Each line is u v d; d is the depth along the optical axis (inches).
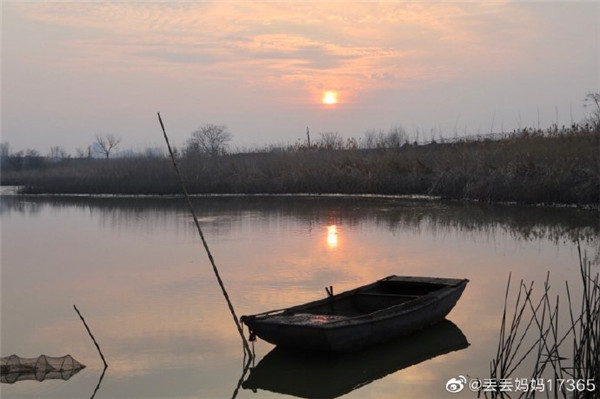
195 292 659.4
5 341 508.7
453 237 996.6
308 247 933.2
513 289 627.2
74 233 1199.6
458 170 1656.0
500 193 1462.8
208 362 445.1
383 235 1039.6
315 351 433.1
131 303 620.4
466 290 629.9
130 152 3400.6
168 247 983.0
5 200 2127.2
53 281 742.5
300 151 2236.7
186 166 2201.0
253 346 458.9
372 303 519.5
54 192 2399.1
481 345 460.4
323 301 494.3
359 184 1888.5
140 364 445.1
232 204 1696.6
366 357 444.1
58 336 518.6
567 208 1294.3
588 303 334.0
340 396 385.1
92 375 425.7
